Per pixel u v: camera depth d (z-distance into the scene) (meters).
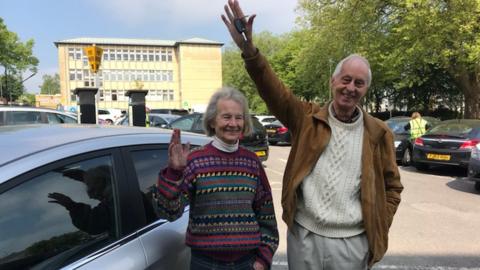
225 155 2.15
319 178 2.32
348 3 21.50
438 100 36.22
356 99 2.30
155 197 2.01
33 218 1.68
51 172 1.78
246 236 2.09
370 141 2.35
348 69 2.27
